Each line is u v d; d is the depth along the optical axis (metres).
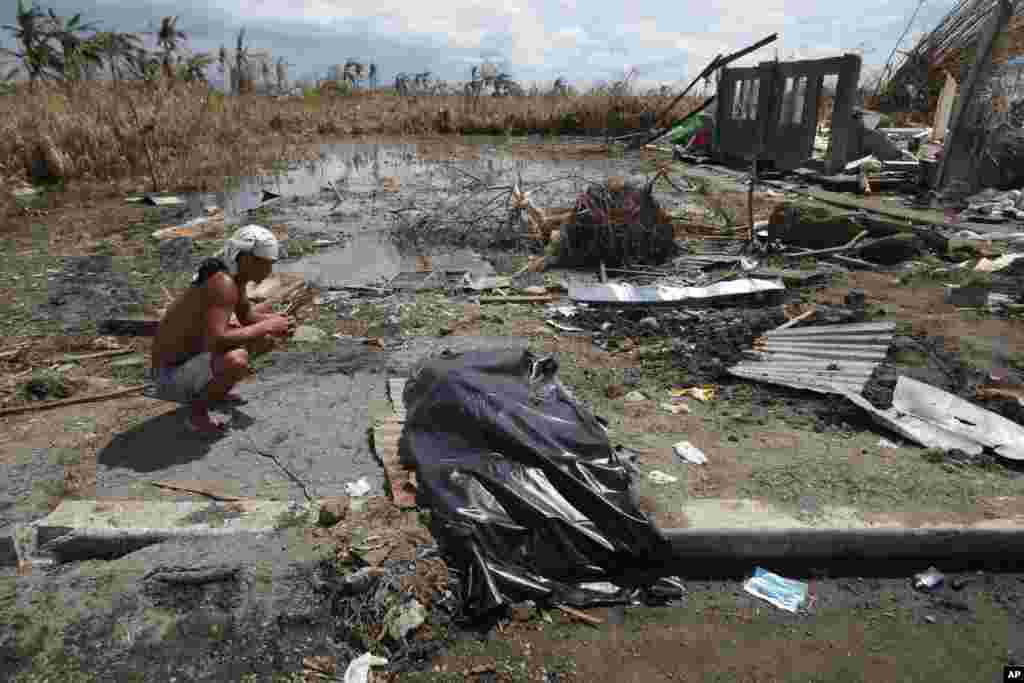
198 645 2.72
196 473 3.75
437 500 3.23
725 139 18.58
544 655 2.74
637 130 25.97
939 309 6.59
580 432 3.53
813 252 8.54
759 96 16.55
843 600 3.12
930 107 21.80
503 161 18.48
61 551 3.20
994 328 6.07
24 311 6.52
